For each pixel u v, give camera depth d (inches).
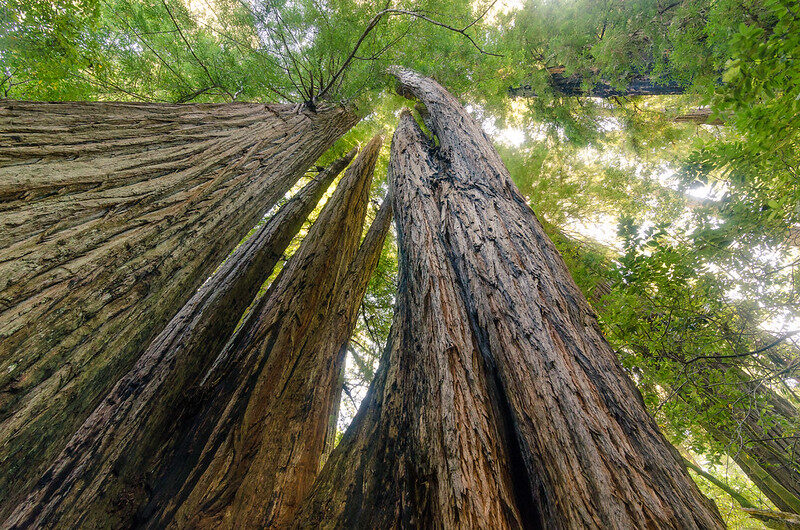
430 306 73.2
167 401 82.9
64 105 71.9
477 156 116.5
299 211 172.7
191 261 76.2
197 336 99.7
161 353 92.2
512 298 64.2
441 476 46.4
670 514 36.6
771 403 126.9
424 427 54.7
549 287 65.5
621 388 50.9
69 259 52.8
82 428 70.6
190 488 67.9
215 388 92.0
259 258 137.6
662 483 39.8
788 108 57.4
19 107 63.7
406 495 49.9
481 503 41.1
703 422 117.2
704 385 107.2
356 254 180.1
